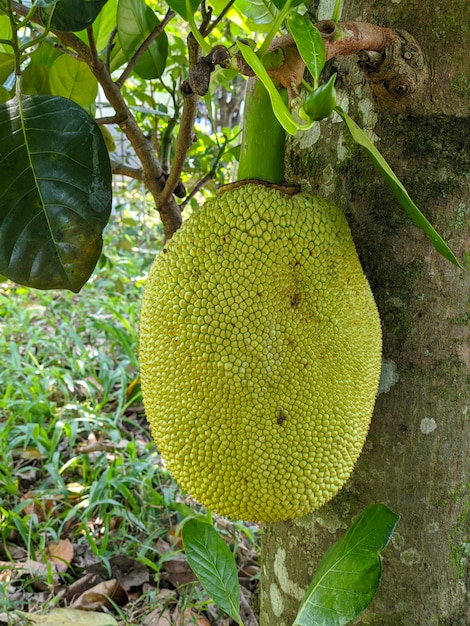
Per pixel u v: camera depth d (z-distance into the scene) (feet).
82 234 2.09
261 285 1.92
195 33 1.78
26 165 2.08
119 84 2.65
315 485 1.97
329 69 2.27
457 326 2.22
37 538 4.64
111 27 3.12
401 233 2.19
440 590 2.39
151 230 11.57
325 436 1.96
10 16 2.00
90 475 5.31
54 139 2.09
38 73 2.89
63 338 7.61
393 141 2.15
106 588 4.07
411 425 2.28
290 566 2.65
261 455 1.90
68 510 4.90
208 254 1.95
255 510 1.97
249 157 2.09
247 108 2.08
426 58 2.03
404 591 2.40
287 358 1.93
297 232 1.95
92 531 4.83
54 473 4.98
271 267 1.93
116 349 7.95
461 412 2.27
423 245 2.18
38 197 2.07
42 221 2.08
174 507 4.75
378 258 2.23
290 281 1.95
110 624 3.72
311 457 1.94
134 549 4.58
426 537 2.35
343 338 2.00
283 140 2.09
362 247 2.25
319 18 2.35
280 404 1.91
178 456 2.01
